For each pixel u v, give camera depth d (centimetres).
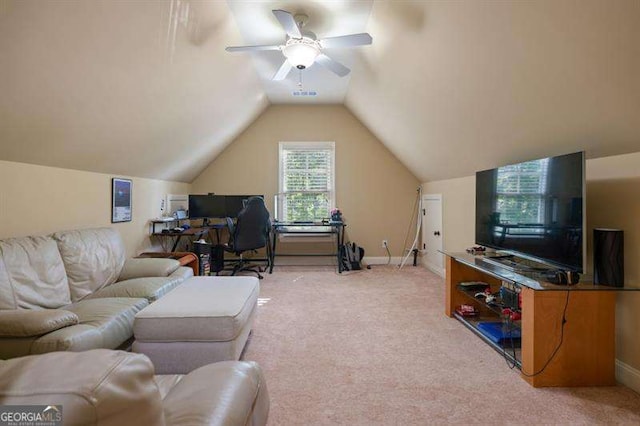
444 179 425
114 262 254
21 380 47
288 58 259
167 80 255
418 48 242
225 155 507
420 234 509
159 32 209
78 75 186
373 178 513
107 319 170
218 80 318
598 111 168
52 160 233
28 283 179
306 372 194
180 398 80
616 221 186
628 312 179
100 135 248
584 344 180
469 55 207
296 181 515
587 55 147
